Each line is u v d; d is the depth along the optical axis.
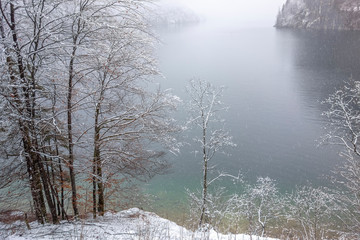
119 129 12.74
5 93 8.68
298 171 27.08
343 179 24.47
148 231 6.91
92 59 10.75
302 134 35.53
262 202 16.97
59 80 10.73
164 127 13.09
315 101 47.03
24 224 10.59
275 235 16.05
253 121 40.38
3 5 9.04
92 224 10.26
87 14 9.93
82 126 12.43
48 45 9.21
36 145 10.19
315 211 16.27
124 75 12.22
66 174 12.29
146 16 11.23
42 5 8.87
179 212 20.22
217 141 17.17
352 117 15.55
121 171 12.73
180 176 26.27
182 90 49.12
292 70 70.19
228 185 24.89
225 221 16.17
